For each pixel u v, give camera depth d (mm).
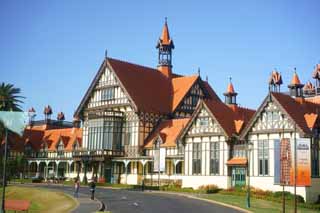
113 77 76000
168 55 84875
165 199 42844
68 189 57719
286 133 49250
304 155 39656
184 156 60375
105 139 73812
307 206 42250
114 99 75562
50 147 94312
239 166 54062
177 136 62094
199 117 59219
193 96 78875
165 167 65875
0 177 73188
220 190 53094
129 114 73062
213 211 33531
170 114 75375
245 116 62250
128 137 72688
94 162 75938
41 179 83812
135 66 79750
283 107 49719
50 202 44281
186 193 52469
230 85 63938
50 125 108562
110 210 33844
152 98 75312
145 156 69000
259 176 51406
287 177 39812
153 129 72875
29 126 107938
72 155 83438
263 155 51344
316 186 48031
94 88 79188
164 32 85375
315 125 49281
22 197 51844
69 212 32250
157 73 82375
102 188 61219
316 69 72438
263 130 51562
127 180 71312
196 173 58688
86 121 79750
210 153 57344
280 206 40438
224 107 60688
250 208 36281
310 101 60312
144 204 38156
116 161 72938
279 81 58625
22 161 89562
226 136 55188
